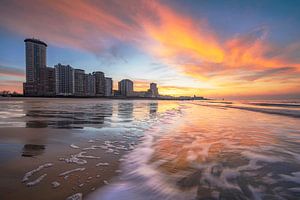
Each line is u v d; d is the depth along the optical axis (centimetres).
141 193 373
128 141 791
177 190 389
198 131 1057
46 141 762
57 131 980
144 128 1123
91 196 353
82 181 409
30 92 16088
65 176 430
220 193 378
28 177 420
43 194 351
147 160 564
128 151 647
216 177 453
